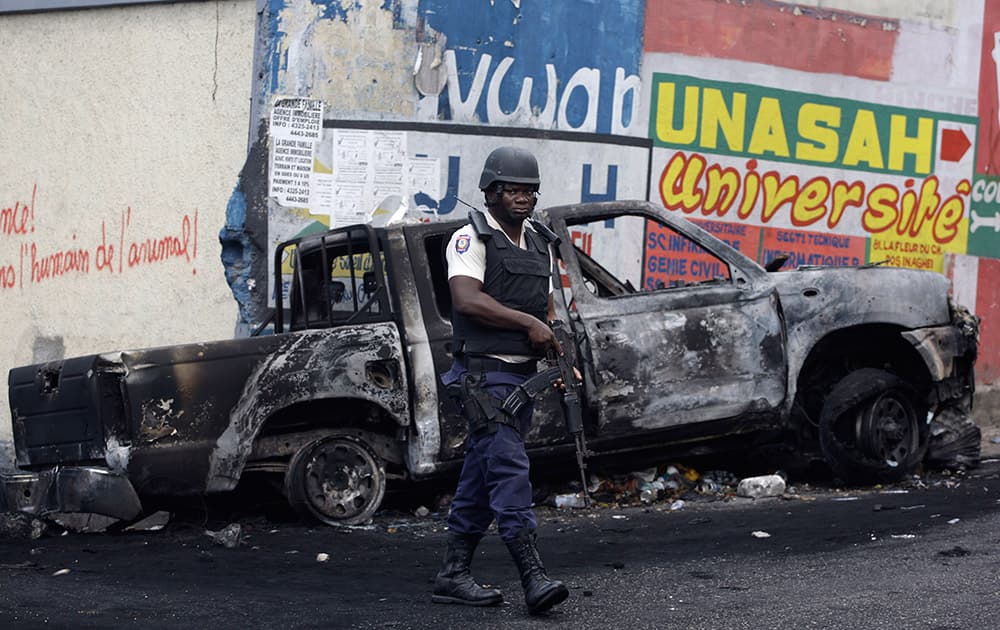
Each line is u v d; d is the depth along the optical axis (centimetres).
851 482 767
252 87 945
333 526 673
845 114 1098
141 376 635
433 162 959
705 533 625
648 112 1022
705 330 730
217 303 973
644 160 1020
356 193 943
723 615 430
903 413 773
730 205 1054
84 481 636
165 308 998
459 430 691
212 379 647
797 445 789
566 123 995
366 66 945
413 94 955
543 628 418
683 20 1031
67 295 1048
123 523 661
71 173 1049
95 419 639
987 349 1141
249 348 656
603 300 718
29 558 587
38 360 1060
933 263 1144
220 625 435
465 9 965
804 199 1084
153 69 1010
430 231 714
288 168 931
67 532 661
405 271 700
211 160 981
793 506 702
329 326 720
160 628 432
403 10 952
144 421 634
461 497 462
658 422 717
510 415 445
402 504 745
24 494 653
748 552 562
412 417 687
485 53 970
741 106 1055
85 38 1044
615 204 753
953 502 682
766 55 1064
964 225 1148
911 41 1123
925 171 1135
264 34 935
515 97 980
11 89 1081
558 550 592
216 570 553
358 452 685
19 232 1075
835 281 765
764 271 756
